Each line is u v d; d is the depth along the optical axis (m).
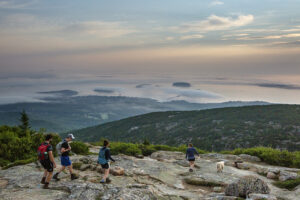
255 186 9.67
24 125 25.70
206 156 21.22
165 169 14.27
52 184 9.16
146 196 8.48
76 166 12.73
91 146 26.22
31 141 18.67
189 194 10.34
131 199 7.93
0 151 16.41
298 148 101.06
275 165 19.17
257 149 22.48
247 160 20.52
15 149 16.94
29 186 8.92
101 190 8.60
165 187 11.12
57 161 14.41
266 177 14.34
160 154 21.00
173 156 20.25
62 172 11.13
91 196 7.95
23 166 12.51
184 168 15.35
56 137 20.91
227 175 13.62
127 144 22.33
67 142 9.92
